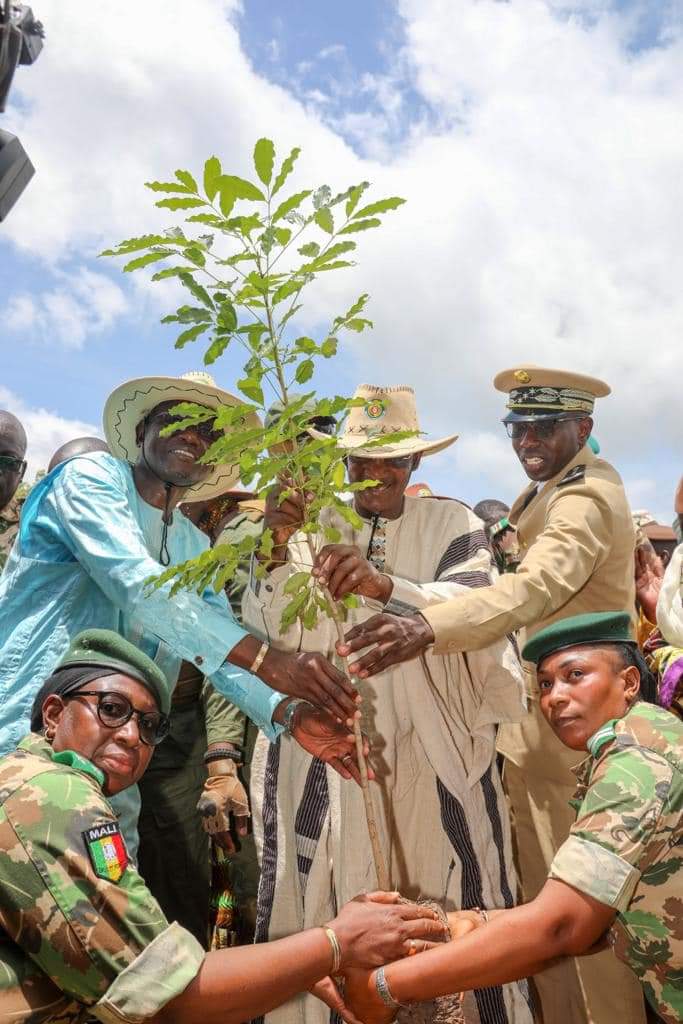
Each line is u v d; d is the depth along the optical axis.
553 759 3.35
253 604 3.15
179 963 2.01
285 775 3.17
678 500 3.62
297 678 2.65
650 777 2.24
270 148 2.10
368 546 3.30
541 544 3.25
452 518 3.37
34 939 1.99
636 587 3.90
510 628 2.96
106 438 3.26
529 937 2.16
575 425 3.64
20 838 2.01
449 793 3.09
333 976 2.29
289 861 3.08
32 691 2.77
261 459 2.33
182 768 3.94
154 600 2.72
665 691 2.96
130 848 2.92
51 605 2.86
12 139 2.75
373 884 2.98
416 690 3.12
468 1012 2.89
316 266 2.25
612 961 3.04
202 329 2.32
